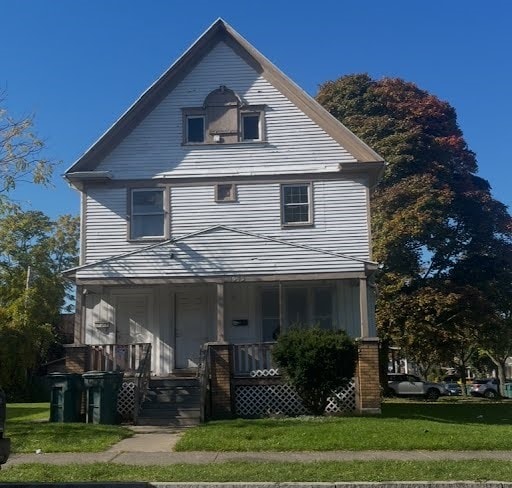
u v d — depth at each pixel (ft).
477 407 74.23
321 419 50.90
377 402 56.54
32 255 140.87
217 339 59.77
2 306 123.75
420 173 112.68
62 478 31.01
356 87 123.34
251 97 68.64
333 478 30.48
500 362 152.87
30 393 121.08
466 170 120.78
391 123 118.01
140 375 54.34
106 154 67.77
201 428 46.34
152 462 35.40
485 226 110.63
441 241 108.27
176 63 68.74
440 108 122.72
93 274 60.34
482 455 37.14
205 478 30.60
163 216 66.95
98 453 38.47
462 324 104.99
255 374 58.08
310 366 53.11
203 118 68.59
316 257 60.23
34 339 116.26
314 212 66.28
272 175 66.95
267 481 29.94
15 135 59.88
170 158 67.72
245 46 69.15
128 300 67.00
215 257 60.44
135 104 67.97
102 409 51.52
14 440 42.14
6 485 29.73
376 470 32.14
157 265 60.34
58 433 44.70
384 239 103.96
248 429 45.01
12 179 60.03
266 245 60.54
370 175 66.95
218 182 67.21
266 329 66.03
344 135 67.15
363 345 57.67
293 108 68.23
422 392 123.95
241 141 67.87
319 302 66.28
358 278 59.82
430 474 31.24
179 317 66.74
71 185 68.08
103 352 58.70
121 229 66.59
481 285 107.45
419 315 101.50
